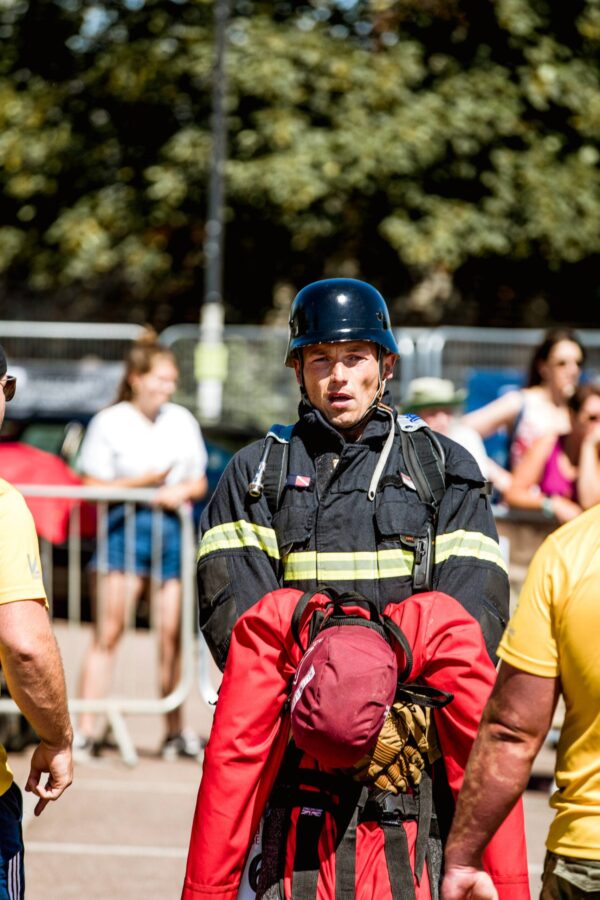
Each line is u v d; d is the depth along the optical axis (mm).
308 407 8273
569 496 17125
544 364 18578
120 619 17672
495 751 6875
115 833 14453
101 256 50406
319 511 8039
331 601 7762
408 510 8031
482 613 7906
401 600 7969
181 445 17750
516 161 48750
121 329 36750
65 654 20234
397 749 7543
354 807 7535
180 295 55875
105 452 17625
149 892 12688
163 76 48938
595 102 49562
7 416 28047
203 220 49500
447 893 6961
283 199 46000
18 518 7801
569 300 54844
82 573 22500
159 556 17625
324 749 7270
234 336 36250
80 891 12656
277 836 7648
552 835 6820
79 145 50594
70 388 35812
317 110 47562
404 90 47344
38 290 57562
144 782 16516
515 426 18703
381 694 7281
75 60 51250
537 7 49562
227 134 47656
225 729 7668
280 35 47281
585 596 6633
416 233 47469
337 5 49250
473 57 49562
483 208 48625
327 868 7465
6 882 7750
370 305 8352
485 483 8195
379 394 8406
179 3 49438
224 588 8039
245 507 8125
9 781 7922
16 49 51406
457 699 7621
